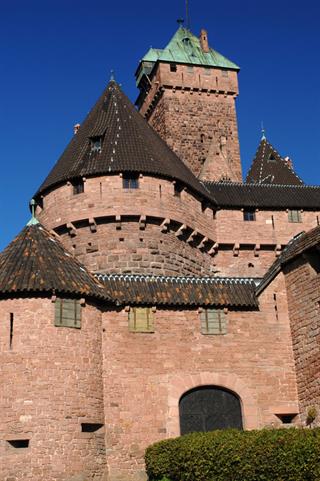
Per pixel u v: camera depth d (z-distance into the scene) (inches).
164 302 1285.7
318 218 1999.3
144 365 1251.2
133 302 1270.9
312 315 1261.1
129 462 1186.0
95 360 1203.9
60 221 1708.9
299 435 872.3
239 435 936.3
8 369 1128.8
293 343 1321.4
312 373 1250.0
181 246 1752.0
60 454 1096.8
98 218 1668.3
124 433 1201.4
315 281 1256.2
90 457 1136.2
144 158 1727.4
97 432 1173.7
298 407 1289.4
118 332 1256.8
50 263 1226.0
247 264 1923.0
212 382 1273.4
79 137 1898.4
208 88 2765.7
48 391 1123.9
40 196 1801.2
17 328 1150.3
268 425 1268.5
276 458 855.7
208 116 2743.6
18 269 1198.3
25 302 1163.9
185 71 2763.3
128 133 1812.3
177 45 2864.2
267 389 1291.8
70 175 1713.8
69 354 1164.5
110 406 1208.8
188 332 1294.3
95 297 1224.2
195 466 949.2
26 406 1106.7
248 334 1318.9
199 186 1884.8
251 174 2564.0
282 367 1310.3
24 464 1074.1
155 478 1095.0
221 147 2699.3
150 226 1690.5
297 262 1317.7
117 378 1229.7
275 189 2063.2
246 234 1921.8
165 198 1704.0
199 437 991.0
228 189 2014.0
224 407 1275.8
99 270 1654.8
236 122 2773.1
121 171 1679.4
